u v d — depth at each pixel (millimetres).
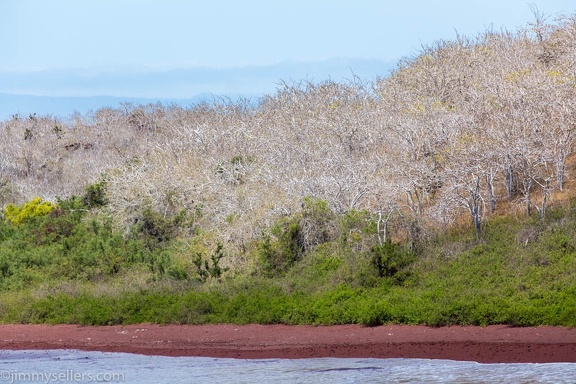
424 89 80750
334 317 46250
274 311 48094
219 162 77438
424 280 50719
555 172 59188
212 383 35594
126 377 37594
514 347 38844
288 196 63938
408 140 66188
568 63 72375
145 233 72062
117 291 57094
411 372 35938
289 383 35000
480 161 58094
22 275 64812
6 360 42938
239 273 58875
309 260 57438
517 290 46719
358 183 62594
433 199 62656
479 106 66688
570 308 41625
